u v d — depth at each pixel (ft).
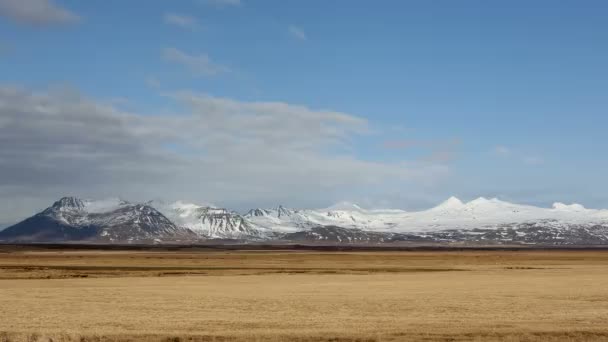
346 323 130.31
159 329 122.93
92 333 117.08
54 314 151.33
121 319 139.74
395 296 199.11
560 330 119.14
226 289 231.50
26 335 115.65
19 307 168.66
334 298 192.95
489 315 144.36
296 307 166.61
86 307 168.35
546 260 570.46
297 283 263.49
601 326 124.47
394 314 148.56
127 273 331.77
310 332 117.19
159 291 222.07
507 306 165.48
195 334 115.55
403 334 115.75
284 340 111.14
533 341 111.55
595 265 456.04
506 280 279.90
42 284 256.93
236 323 131.03
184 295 205.87
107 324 130.82
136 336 114.62
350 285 251.60
